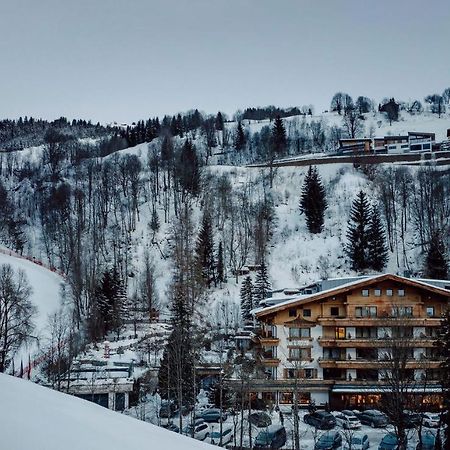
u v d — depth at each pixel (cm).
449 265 8550
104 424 640
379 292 5053
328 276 8925
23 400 638
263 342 5028
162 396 4641
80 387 4516
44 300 7444
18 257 10106
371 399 4750
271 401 4772
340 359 4912
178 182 12606
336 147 17100
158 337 6775
